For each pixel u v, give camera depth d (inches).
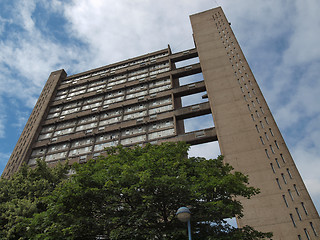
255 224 1235.9
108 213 622.5
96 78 2655.0
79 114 2348.7
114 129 2087.8
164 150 759.1
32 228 634.2
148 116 2064.5
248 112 1692.9
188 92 2113.7
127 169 623.2
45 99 2652.6
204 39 2299.5
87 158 1978.3
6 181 1040.8
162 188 577.9
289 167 1393.9
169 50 2559.1
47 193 1008.2
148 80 2327.8
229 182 627.8
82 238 589.6
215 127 1692.9
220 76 1967.3
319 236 1139.9
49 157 2126.0
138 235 558.6
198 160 765.9
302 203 1253.7
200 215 594.2
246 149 1525.6
